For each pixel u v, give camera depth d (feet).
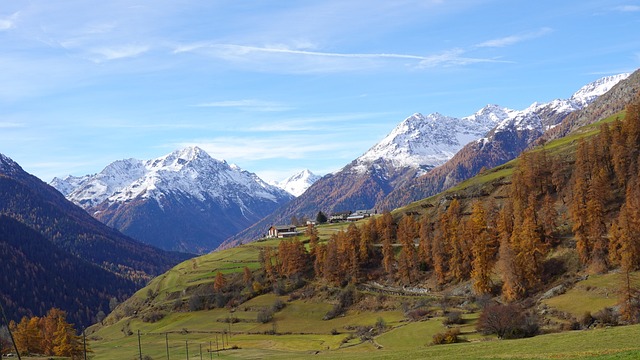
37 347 639.35
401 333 510.99
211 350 608.60
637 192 581.53
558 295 518.78
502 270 604.08
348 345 526.98
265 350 574.56
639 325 327.26
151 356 610.24
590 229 568.00
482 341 407.23
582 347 278.26
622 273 485.97
